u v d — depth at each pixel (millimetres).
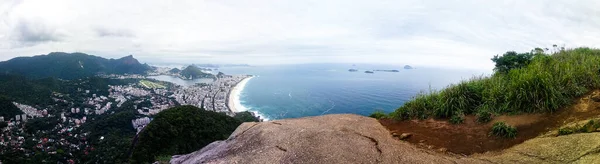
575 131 4137
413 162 3941
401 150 4484
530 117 5039
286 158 4117
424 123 6262
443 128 5758
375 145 4664
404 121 6652
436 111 6359
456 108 6086
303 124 6074
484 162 3971
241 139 5359
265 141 4871
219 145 5516
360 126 6055
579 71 5875
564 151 3721
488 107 5773
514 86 5695
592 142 3631
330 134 4992
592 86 5359
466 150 4723
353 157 4102
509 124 5023
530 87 5348
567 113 4770
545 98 5102
